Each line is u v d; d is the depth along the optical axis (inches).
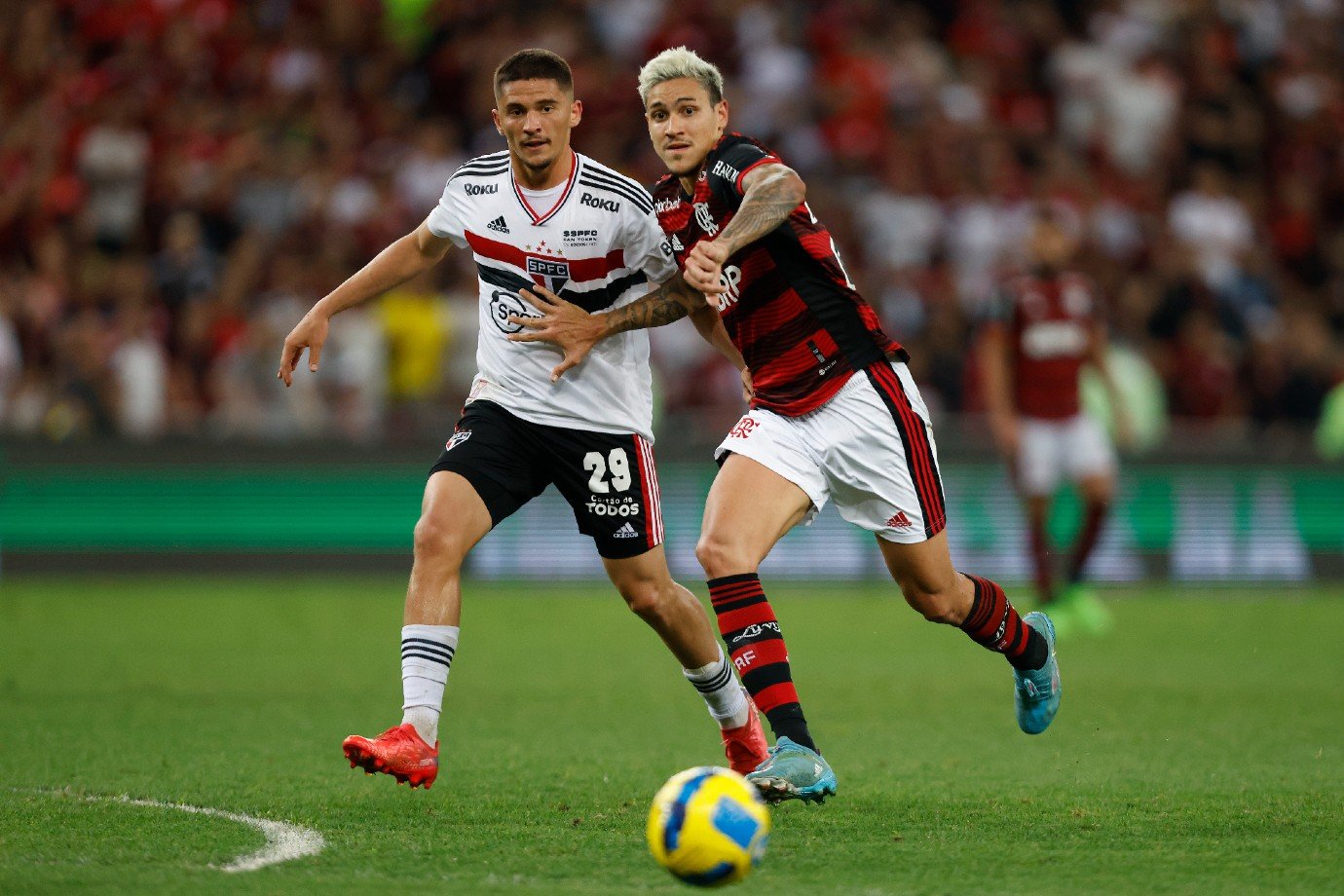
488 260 776.3
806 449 753.0
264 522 2036.2
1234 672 1294.3
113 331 2143.2
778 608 1797.5
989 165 2655.0
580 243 764.6
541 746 935.7
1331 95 2992.1
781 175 719.7
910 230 2549.2
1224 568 2095.2
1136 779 828.6
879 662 1349.7
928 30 2957.7
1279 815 730.8
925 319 2393.0
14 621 1583.4
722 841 567.8
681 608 786.2
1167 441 2097.7
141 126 2511.1
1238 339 2527.1
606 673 1273.4
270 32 2721.5
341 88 2655.0
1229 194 2797.7
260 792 777.6
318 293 2258.9
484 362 789.2
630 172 2618.1
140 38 2652.6
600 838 678.5
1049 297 1596.9
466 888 585.6
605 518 776.9
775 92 2704.2
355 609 1729.8
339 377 2175.2
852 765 877.2
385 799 764.0
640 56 2751.0
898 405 754.8
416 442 2065.7
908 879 607.2
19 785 787.4
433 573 748.6
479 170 776.3
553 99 748.6
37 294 2209.6
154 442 2020.2
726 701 797.2
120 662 1306.6
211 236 2417.6
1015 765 873.5
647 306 761.0
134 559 2014.0
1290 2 3051.2
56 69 2657.5
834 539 2052.2
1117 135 2824.8
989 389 1608.0
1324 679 1253.7
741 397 2289.6
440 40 2753.4
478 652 1406.3
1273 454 2111.2
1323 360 2476.6
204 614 1672.0
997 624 797.9
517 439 776.3
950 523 2047.2
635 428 780.0
